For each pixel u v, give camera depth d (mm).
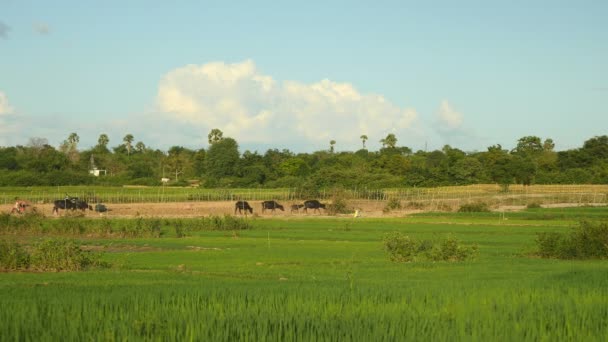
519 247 45844
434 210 87688
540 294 19188
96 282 25188
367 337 13531
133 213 78688
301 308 16906
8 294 20094
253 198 100000
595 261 37031
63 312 16094
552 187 125125
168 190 111000
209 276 28828
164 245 47094
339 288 21281
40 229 54406
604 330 14500
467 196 105875
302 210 90875
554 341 13664
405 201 96688
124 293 20000
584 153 146000
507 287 20906
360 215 82500
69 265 31125
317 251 42594
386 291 20156
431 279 26469
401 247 37156
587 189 121000
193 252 41688
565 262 36000
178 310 16500
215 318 15266
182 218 72250
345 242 49781
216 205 88688
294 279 27719
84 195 93562
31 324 14461
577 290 19969
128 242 49031
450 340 13508
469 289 20453
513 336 13773
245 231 59688
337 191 92438
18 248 31609
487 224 66375
